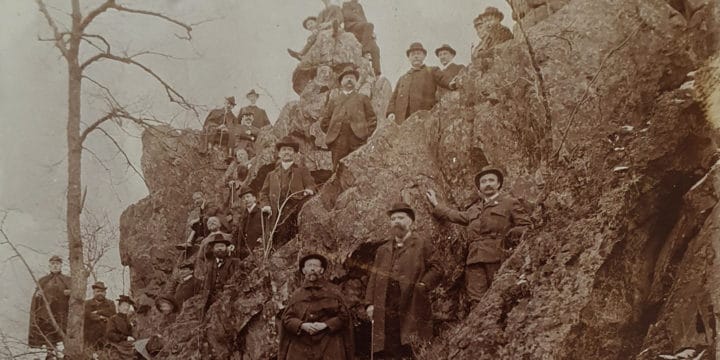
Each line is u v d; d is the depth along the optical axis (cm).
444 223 794
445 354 655
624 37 739
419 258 722
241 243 1027
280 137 1200
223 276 1002
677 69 677
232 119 1423
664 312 580
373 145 887
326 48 1275
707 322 550
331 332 727
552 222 650
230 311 892
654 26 708
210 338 909
